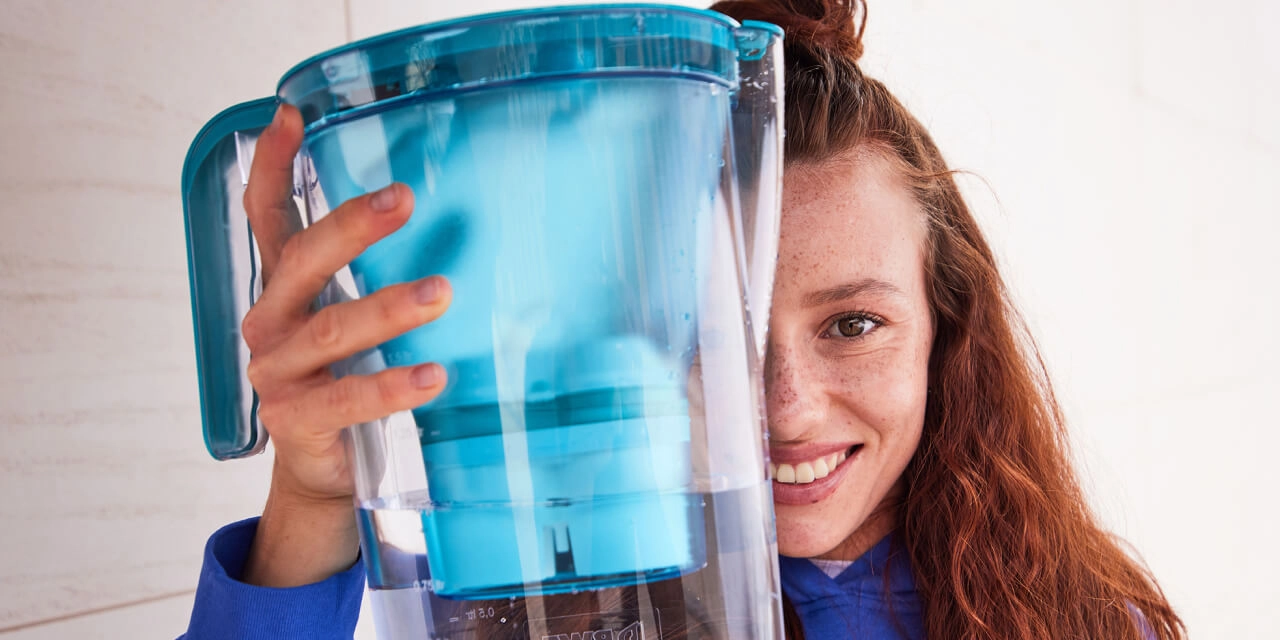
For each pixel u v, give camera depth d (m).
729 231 0.33
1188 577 1.73
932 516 0.71
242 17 0.57
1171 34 1.85
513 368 0.29
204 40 0.55
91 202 0.49
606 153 0.29
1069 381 1.41
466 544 0.30
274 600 0.43
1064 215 1.46
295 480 0.42
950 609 0.69
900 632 0.69
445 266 0.30
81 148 0.49
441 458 0.30
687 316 0.31
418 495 0.31
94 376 0.49
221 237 0.39
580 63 0.29
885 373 0.60
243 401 0.40
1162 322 1.75
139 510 0.51
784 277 0.57
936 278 0.68
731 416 0.33
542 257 0.29
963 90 1.23
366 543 0.34
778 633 0.34
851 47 0.67
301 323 0.34
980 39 1.28
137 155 0.51
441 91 0.29
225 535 0.46
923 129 0.70
